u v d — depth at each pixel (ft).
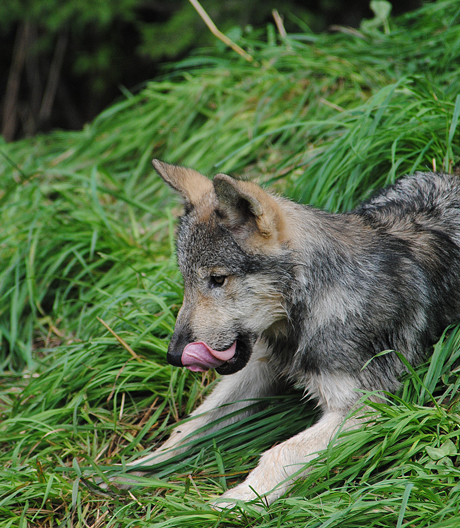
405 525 15.74
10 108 74.95
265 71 39.09
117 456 22.02
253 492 18.42
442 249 22.98
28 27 72.69
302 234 20.47
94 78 74.38
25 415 24.67
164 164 22.56
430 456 17.70
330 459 18.12
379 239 22.20
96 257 32.50
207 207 20.49
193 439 22.36
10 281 31.89
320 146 31.35
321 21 63.62
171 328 26.03
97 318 26.30
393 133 28.58
